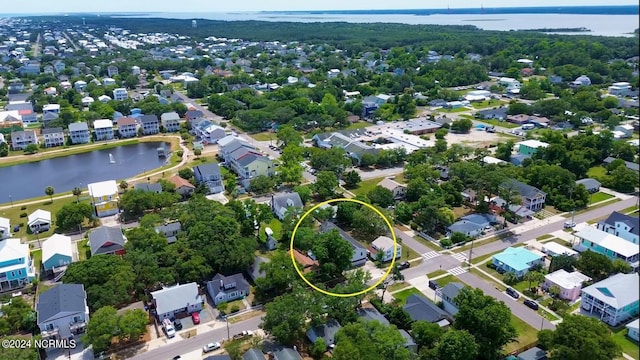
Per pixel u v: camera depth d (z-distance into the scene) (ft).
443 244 367.86
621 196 453.58
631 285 285.64
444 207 398.42
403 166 547.08
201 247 327.88
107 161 597.11
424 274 332.80
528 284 319.47
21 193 495.41
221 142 593.83
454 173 467.52
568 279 310.24
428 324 257.55
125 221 417.08
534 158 519.60
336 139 601.21
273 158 572.92
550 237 379.55
